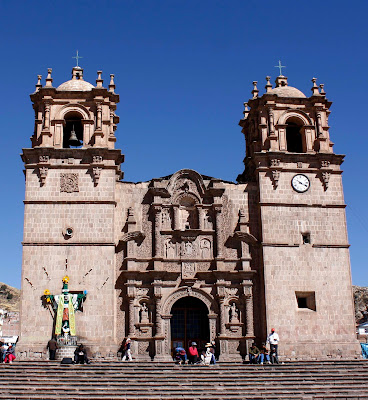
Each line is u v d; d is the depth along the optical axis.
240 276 45.50
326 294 45.16
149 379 33.91
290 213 46.78
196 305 46.91
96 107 47.88
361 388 33.28
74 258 43.97
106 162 46.41
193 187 47.78
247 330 44.31
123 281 44.81
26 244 44.00
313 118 49.91
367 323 63.66
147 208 46.81
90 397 30.56
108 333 42.53
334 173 48.31
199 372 35.59
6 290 127.69
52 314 42.72
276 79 53.66
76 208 45.09
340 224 47.12
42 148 45.84
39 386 32.38
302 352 43.44
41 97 48.03
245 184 48.12
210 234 46.84
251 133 52.09
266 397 31.36
